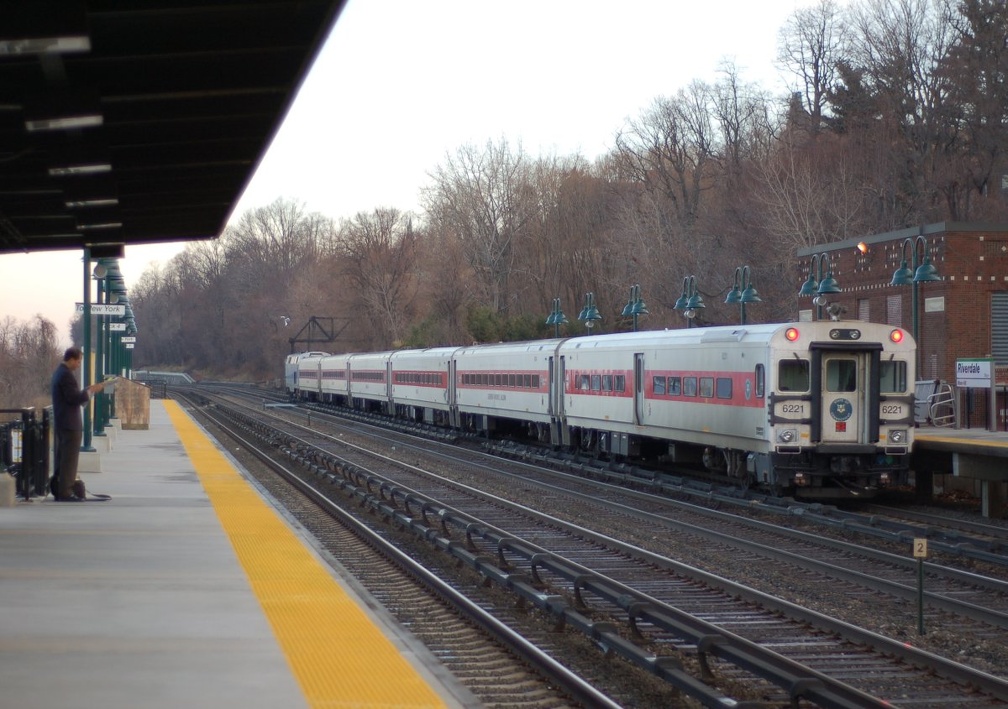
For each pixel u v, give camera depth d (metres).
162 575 11.70
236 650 8.39
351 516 18.41
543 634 10.55
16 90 10.37
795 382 20.89
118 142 12.47
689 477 27.25
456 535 17.55
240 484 21.77
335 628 9.19
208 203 16.61
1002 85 59.19
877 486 21.77
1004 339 31.80
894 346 21.12
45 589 10.87
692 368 24.33
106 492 20.05
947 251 31.64
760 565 15.01
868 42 66.44
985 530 18.11
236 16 9.42
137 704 6.91
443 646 9.84
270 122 12.41
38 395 73.06
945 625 11.32
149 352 182.25
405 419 53.09
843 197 51.31
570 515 20.41
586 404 30.61
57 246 19.25
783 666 8.30
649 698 8.56
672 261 55.59
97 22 9.35
